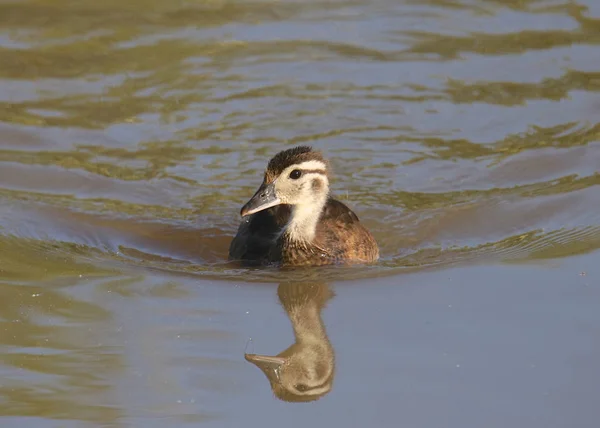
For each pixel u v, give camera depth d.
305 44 20.20
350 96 18.48
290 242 13.76
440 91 18.62
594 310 11.66
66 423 9.60
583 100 18.19
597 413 9.60
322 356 10.86
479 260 13.54
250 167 16.52
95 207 15.27
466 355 10.76
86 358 10.77
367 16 21.42
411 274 13.16
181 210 15.44
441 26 20.98
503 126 17.59
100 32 20.59
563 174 16.11
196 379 10.47
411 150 17.08
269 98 18.41
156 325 11.55
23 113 17.75
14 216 14.70
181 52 19.88
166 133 17.34
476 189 15.98
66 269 13.08
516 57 19.69
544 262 13.23
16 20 21.06
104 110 18.02
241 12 21.58
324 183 13.83
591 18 21.14
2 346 10.93
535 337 11.08
